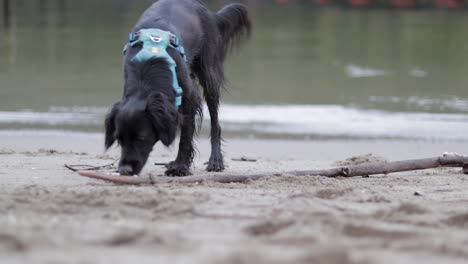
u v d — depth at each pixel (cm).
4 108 1870
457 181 1055
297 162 1342
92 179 1013
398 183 1031
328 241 612
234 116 1852
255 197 869
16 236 594
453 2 4547
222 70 1234
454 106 1981
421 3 4619
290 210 776
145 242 597
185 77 1046
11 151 1364
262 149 1530
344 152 1503
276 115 1872
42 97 2003
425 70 2519
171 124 944
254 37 3300
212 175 995
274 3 5109
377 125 1777
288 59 2716
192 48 1127
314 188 940
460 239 648
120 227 670
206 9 1201
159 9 1116
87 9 4356
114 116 946
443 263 564
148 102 937
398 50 2966
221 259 532
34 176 1049
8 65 2459
